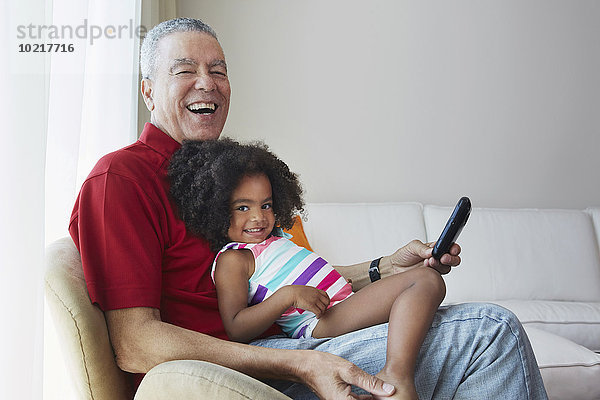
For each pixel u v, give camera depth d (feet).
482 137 12.16
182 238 4.55
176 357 3.88
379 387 3.56
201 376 3.52
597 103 12.54
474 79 12.15
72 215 4.41
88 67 6.46
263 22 11.38
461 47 12.10
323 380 3.67
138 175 4.44
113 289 4.04
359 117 11.69
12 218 3.33
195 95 5.08
